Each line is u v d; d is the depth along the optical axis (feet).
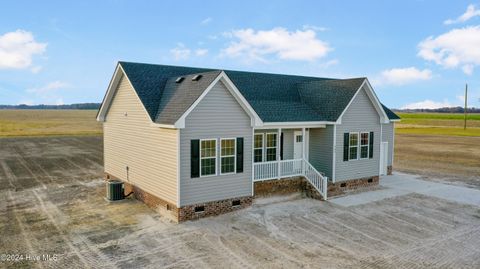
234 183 53.06
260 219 49.70
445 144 157.58
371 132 69.72
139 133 57.41
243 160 53.72
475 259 37.81
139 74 58.70
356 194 65.41
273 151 65.05
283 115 61.52
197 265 35.42
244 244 40.81
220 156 51.24
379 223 48.80
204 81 49.65
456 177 83.25
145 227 46.11
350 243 41.55
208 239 42.19
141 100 53.26
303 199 61.05
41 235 43.32
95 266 35.12
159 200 52.13
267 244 40.91
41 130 214.07
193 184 48.78
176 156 47.29
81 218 49.75
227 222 48.24
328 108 65.67
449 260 37.47
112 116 68.18
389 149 86.17
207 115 49.39
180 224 47.21
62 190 66.33
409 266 35.91
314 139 67.41
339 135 64.34
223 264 35.68
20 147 134.31
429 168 96.43
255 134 62.49
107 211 53.01
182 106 47.98
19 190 66.33
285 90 73.92
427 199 61.93
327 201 59.88
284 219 49.93
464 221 50.06
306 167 63.21
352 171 67.05
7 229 45.34
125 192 63.93
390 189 69.77
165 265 35.40
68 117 381.40
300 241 41.93
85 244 40.52
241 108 52.80
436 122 339.77
